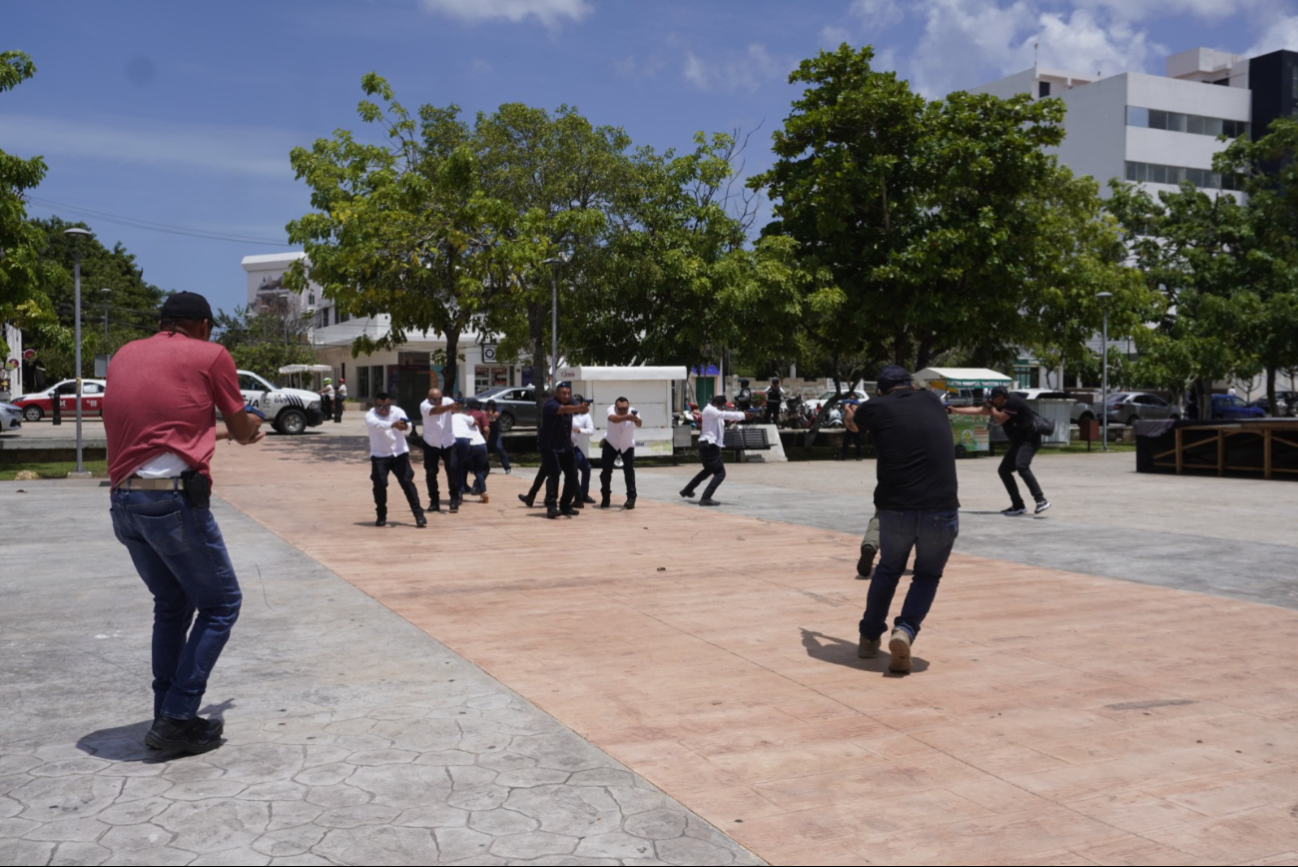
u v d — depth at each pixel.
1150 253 41.16
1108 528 11.96
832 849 3.40
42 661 5.70
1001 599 7.70
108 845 3.34
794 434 29.31
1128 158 63.47
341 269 22.53
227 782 3.90
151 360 4.13
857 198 26.12
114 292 58.84
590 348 26.64
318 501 14.35
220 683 5.27
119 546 9.83
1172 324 39.91
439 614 6.99
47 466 20.23
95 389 36.75
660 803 3.76
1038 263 27.59
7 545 9.88
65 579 8.11
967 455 26.73
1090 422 29.05
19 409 32.69
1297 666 5.79
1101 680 5.47
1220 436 20.02
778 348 27.25
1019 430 13.30
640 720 4.74
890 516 5.66
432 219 22.00
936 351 28.75
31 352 36.78
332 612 7.03
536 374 25.16
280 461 21.52
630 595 7.72
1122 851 3.41
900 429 5.68
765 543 10.50
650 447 21.75
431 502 13.28
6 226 18.84
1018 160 25.95
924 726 4.69
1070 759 4.27
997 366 46.09
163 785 3.87
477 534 11.08
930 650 6.12
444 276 22.30
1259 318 33.97
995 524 12.35
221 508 13.42
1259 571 8.98
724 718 4.79
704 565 9.11
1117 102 63.72
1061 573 8.86
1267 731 4.65
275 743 4.35
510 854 3.31
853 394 31.94
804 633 6.51
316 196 24.11
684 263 23.47
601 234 23.94
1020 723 4.74
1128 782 4.03
